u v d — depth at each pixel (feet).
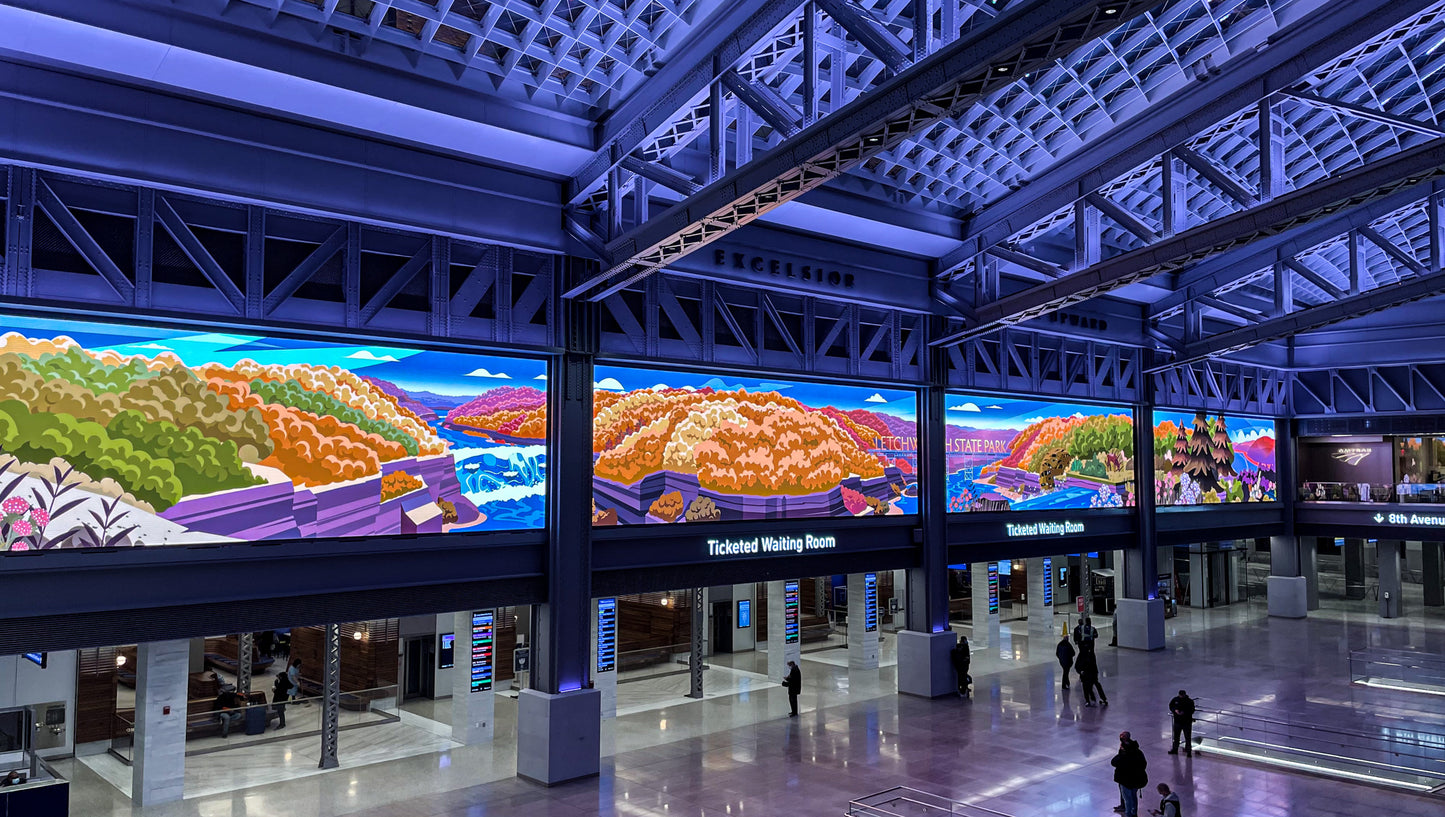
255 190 55.16
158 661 61.72
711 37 54.19
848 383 89.56
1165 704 88.28
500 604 66.95
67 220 50.65
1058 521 108.58
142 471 53.16
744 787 64.39
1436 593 161.48
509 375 68.64
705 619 101.24
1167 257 71.46
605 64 60.18
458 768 69.56
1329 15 60.90
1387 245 91.40
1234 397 137.80
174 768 62.13
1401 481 146.20
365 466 61.46
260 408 57.57
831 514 87.35
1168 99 69.92
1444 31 68.69
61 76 49.16
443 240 64.49
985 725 81.00
